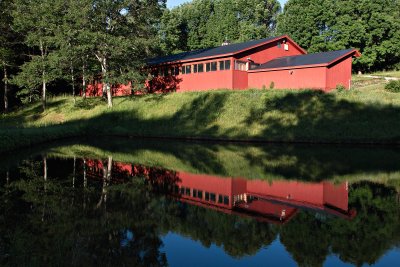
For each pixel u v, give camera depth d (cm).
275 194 1028
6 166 1451
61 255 622
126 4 3116
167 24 6369
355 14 4859
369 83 3503
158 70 3781
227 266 588
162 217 829
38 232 726
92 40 2994
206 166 1462
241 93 2819
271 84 3056
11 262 595
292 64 2959
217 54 3159
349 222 788
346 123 2244
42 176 1263
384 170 1341
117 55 3178
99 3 3039
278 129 2316
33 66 3488
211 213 862
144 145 2166
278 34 5631
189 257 619
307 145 2080
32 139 2189
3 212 852
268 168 1406
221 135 2362
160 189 1089
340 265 584
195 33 7106
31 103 4119
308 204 933
